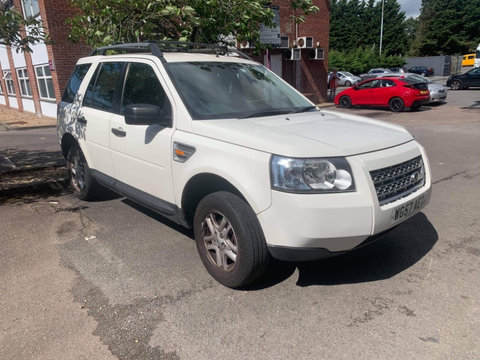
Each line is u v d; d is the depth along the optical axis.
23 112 20.17
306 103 4.26
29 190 5.83
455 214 4.79
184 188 3.36
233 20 5.77
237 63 4.28
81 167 5.23
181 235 4.25
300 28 18.72
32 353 2.52
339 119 3.71
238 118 3.48
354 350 2.52
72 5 6.10
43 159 7.98
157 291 3.19
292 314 2.89
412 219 4.66
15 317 2.88
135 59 4.12
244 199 3.04
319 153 2.71
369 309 2.94
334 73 21.64
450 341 2.59
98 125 4.44
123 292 3.18
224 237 3.14
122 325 2.78
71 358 2.48
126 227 4.47
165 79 3.64
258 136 2.90
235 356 2.49
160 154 3.56
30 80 17.66
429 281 3.30
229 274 3.13
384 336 2.64
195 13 5.34
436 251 3.84
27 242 4.11
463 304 2.98
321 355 2.48
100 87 4.62
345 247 2.79
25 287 3.27
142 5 5.44
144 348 2.56
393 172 2.98
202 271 3.49
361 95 17.19
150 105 3.43
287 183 2.66
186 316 2.88
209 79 3.81
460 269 3.49
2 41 5.81
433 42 62.03
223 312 2.92
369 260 3.68
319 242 2.69
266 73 4.45
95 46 5.99
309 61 19.75
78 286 3.27
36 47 16.12
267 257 2.97
